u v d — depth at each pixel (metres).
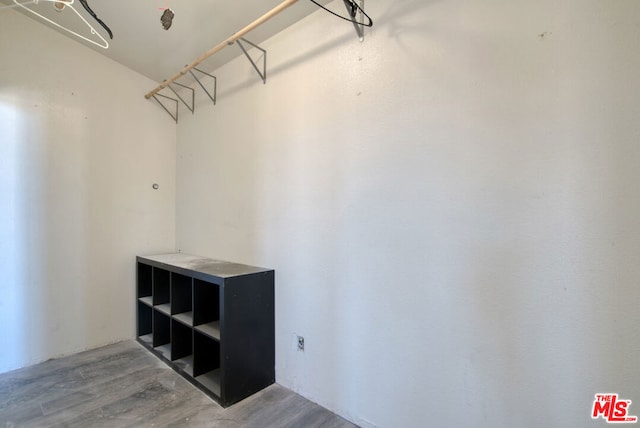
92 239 2.65
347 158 1.72
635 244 0.97
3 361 2.22
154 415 1.74
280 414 1.76
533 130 1.14
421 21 1.43
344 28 1.74
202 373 2.14
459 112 1.32
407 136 1.48
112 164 2.77
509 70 1.19
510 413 1.19
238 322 1.89
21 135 2.30
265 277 2.06
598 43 1.02
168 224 3.16
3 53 2.21
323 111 1.84
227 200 2.56
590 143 1.04
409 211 1.47
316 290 1.87
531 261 1.15
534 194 1.14
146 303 2.72
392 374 1.53
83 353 2.55
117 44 2.51
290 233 2.04
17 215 2.29
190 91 3.00
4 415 1.73
